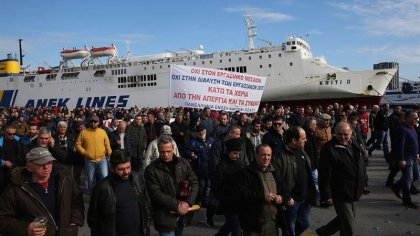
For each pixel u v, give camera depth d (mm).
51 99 53094
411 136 8500
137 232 4500
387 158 14391
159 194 4930
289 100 39719
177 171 5129
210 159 7027
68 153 9633
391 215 8000
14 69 60875
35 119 8648
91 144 9461
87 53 52562
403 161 8453
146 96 45375
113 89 47781
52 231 3943
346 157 5656
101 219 4387
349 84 37000
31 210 3877
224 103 13617
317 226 7484
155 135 13102
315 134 8727
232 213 5570
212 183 5977
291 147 6129
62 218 4035
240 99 13922
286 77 38875
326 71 37656
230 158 5914
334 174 5727
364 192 9875
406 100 56406
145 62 46625
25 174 3982
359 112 14875
